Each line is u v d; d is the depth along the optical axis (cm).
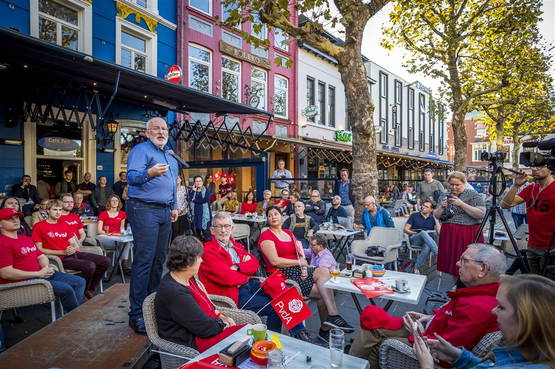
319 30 764
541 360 135
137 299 311
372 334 276
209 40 1241
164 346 230
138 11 1002
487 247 241
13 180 775
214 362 194
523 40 1346
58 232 478
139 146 313
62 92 762
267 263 425
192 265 249
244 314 287
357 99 807
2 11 722
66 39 859
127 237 564
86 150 912
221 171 1345
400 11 1352
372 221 727
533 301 135
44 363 254
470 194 430
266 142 1453
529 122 2188
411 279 375
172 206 348
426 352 193
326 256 446
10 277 346
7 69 662
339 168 1980
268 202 964
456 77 1398
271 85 1512
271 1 728
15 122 765
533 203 396
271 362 179
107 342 288
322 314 406
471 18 1243
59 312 437
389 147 2523
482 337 217
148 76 669
